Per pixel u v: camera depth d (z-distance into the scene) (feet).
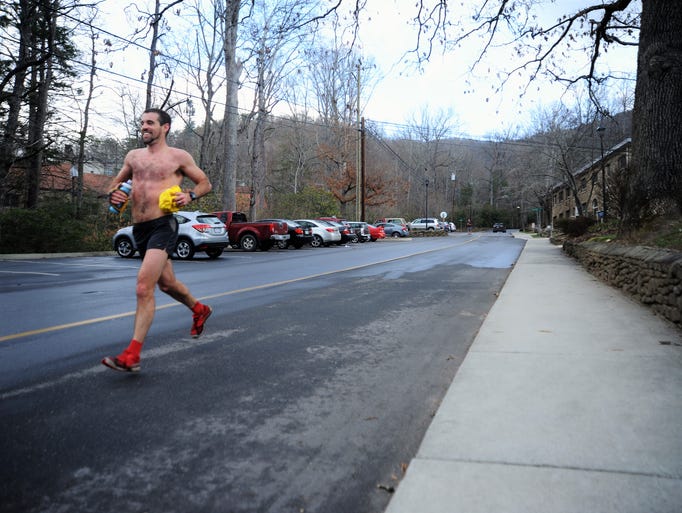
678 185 28.43
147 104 74.84
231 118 80.02
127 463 7.91
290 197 132.98
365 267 44.37
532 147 144.25
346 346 15.62
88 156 92.12
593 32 46.62
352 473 7.62
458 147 328.70
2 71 68.33
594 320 18.07
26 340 16.05
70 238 61.16
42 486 7.20
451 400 10.16
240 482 7.34
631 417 9.05
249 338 16.56
